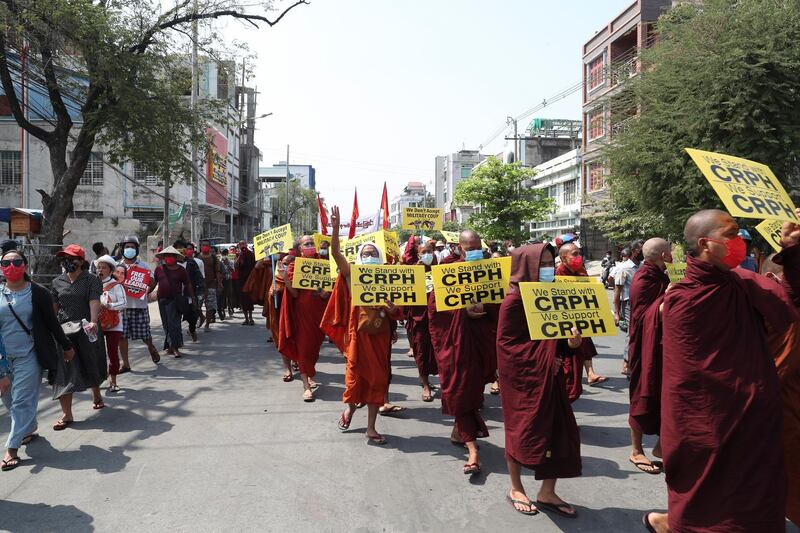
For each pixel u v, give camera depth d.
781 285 3.43
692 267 3.01
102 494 4.14
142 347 10.32
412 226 14.80
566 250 6.10
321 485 4.29
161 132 14.66
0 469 4.61
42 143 31.02
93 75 13.25
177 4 14.80
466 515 3.82
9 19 12.38
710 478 2.91
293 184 68.56
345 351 6.04
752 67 11.28
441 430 5.65
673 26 13.88
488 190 30.33
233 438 5.37
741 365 2.89
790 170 12.26
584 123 32.88
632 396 4.61
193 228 23.86
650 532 3.56
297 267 6.82
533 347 3.77
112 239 25.20
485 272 4.71
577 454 3.74
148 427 5.69
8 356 4.73
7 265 4.68
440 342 4.68
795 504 3.36
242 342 10.94
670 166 13.00
